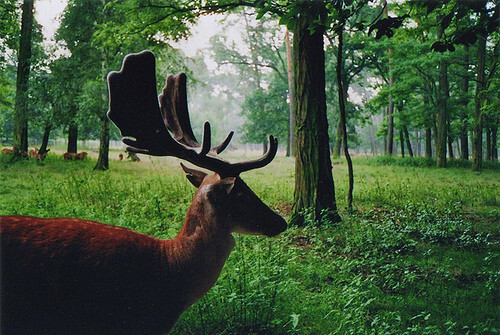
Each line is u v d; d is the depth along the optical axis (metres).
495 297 2.44
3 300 1.12
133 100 1.41
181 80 1.68
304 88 4.09
